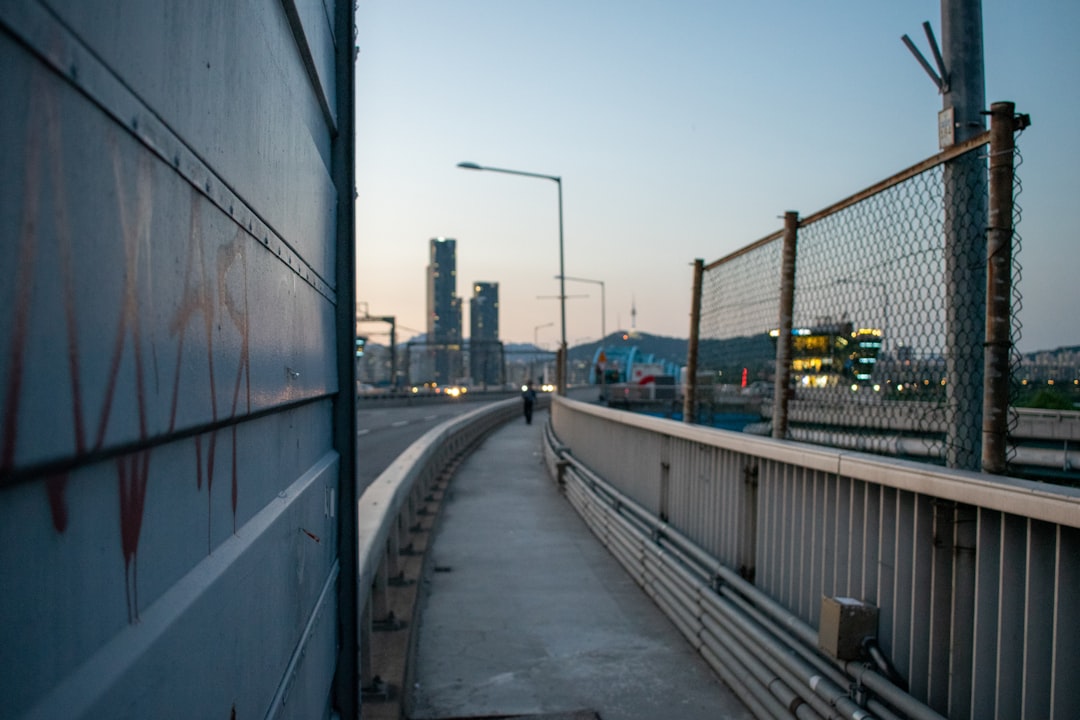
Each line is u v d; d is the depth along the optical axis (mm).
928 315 3193
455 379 107688
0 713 569
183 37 982
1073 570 2309
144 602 852
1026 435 5824
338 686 2629
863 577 3377
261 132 1434
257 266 1387
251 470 1361
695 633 5188
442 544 8414
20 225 596
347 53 2707
